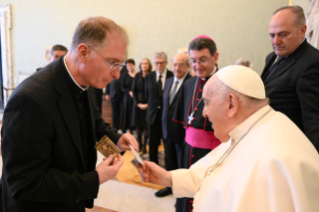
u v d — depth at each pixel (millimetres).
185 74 2730
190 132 1899
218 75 1021
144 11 5633
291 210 724
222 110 994
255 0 4883
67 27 6488
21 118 874
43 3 6598
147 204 2588
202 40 1778
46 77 994
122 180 3135
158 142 3475
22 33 7023
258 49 5012
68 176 958
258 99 968
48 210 1066
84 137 1198
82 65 990
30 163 901
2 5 7008
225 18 5109
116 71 1021
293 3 3324
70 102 1031
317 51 1356
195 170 1330
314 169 766
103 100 5715
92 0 6055
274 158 775
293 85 1366
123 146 1426
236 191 835
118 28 978
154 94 3434
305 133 1266
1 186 1148
